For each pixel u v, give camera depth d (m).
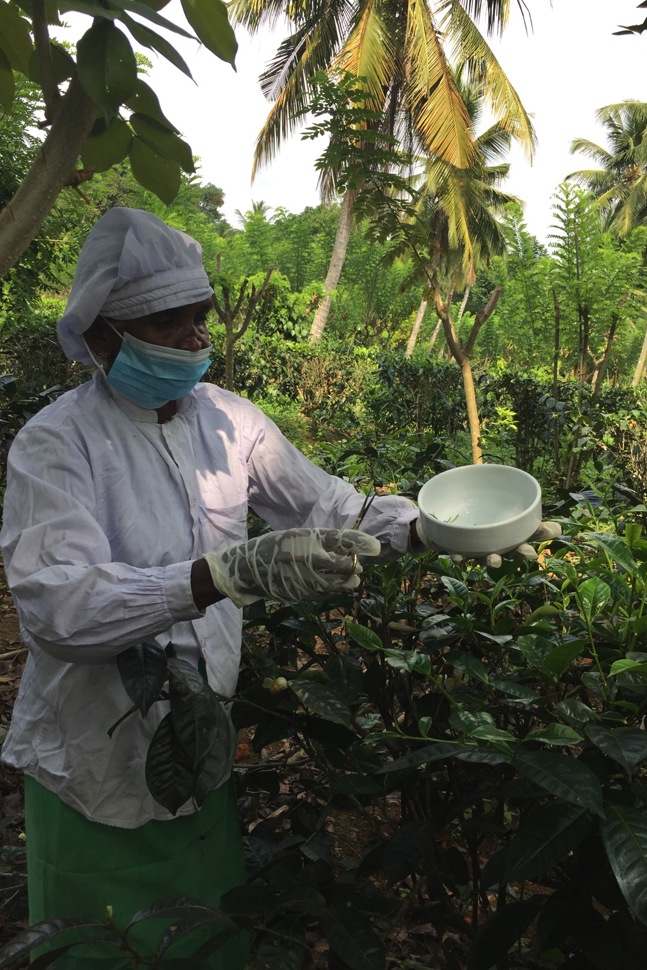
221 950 1.58
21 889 2.04
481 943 1.26
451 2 15.16
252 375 11.73
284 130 16.97
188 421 1.55
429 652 1.55
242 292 3.59
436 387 9.80
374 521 1.56
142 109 1.38
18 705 1.57
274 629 1.74
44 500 1.33
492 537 1.35
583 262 5.98
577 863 1.25
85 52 1.13
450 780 1.52
